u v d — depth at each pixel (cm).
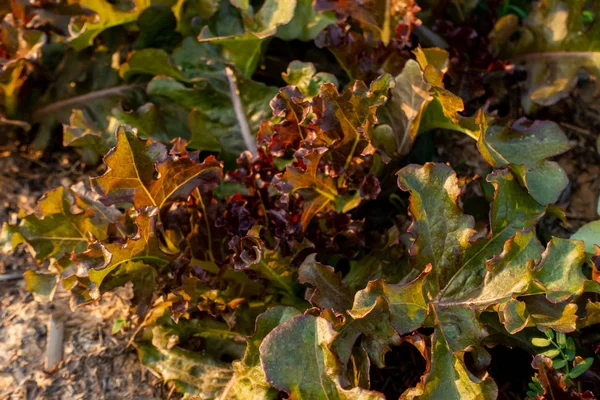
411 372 67
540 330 59
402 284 60
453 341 59
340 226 66
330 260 69
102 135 72
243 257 62
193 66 73
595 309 59
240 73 72
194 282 64
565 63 72
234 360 65
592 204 73
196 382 65
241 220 66
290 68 69
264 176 67
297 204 66
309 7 73
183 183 63
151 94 73
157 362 66
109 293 70
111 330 68
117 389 66
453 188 61
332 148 65
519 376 66
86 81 76
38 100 76
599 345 62
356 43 72
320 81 68
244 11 71
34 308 69
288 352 56
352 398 55
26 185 75
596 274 60
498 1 76
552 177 63
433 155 74
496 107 77
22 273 71
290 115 65
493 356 66
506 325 57
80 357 67
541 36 73
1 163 76
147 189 61
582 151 75
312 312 60
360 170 66
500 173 62
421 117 68
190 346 66
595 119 76
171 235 64
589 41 71
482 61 75
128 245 60
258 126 72
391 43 72
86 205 66
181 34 75
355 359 60
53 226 65
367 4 72
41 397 65
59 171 76
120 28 75
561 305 60
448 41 75
